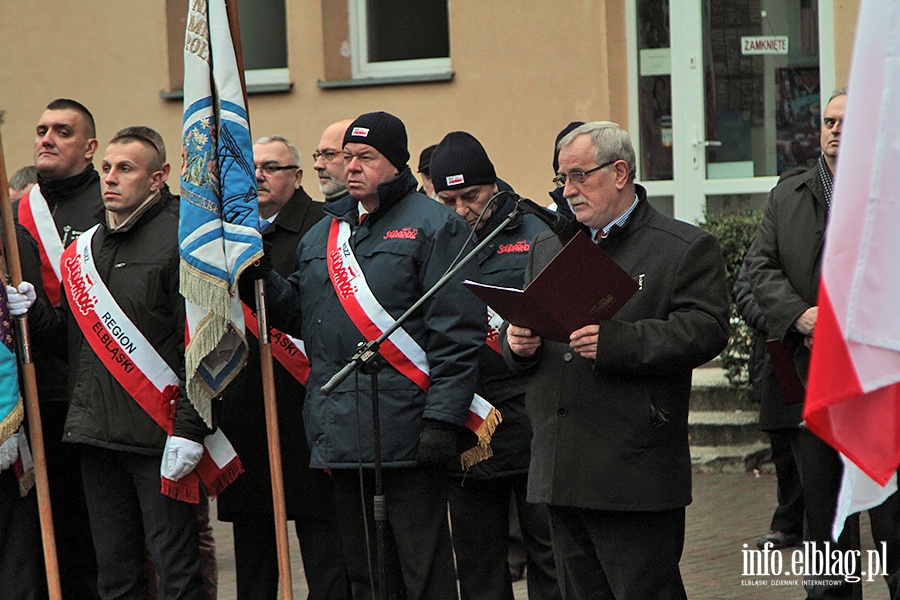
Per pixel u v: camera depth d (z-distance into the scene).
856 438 4.59
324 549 7.47
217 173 6.80
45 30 15.09
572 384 5.61
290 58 14.53
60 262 7.28
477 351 6.50
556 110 13.65
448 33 14.20
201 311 6.71
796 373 6.70
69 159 8.12
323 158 8.42
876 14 4.50
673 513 5.60
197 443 6.82
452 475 7.09
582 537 5.76
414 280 6.62
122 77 14.89
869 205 4.50
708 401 11.84
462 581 7.19
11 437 6.95
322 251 6.90
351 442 6.55
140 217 7.14
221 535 10.80
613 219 5.69
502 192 6.03
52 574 7.00
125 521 7.14
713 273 5.57
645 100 13.89
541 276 5.32
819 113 13.31
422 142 14.15
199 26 6.84
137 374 6.94
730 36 13.60
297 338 7.16
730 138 13.68
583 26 13.52
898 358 4.50
